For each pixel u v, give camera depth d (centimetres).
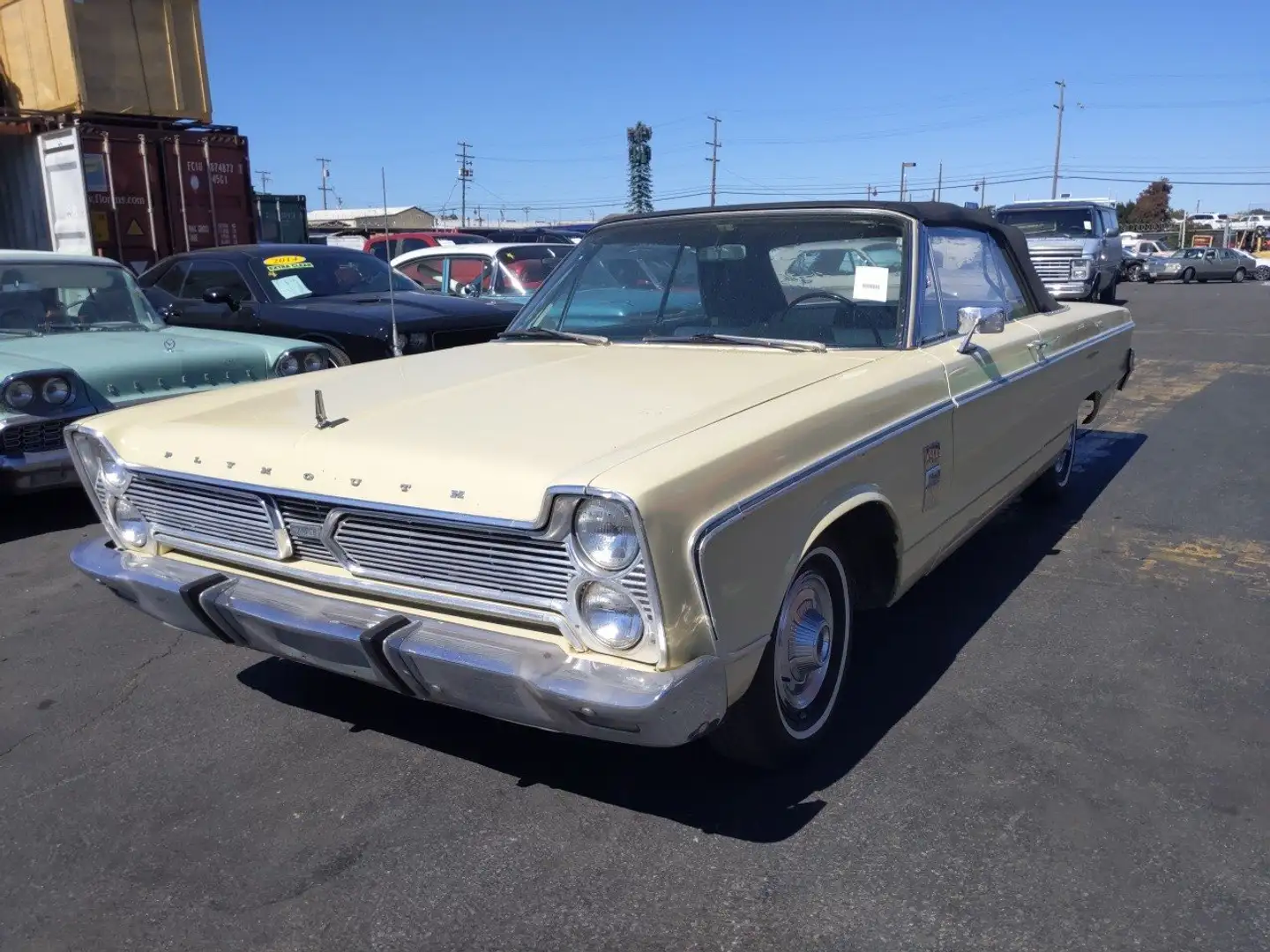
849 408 294
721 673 239
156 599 301
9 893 256
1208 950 227
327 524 266
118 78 1082
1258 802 284
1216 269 3441
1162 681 360
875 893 248
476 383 319
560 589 238
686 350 361
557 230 2025
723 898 248
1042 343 454
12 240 1113
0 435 521
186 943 238
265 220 1658
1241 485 632
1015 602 438
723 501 239
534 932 238
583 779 303
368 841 274
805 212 381
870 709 342
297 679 378
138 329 681
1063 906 241
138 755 323
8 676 382
